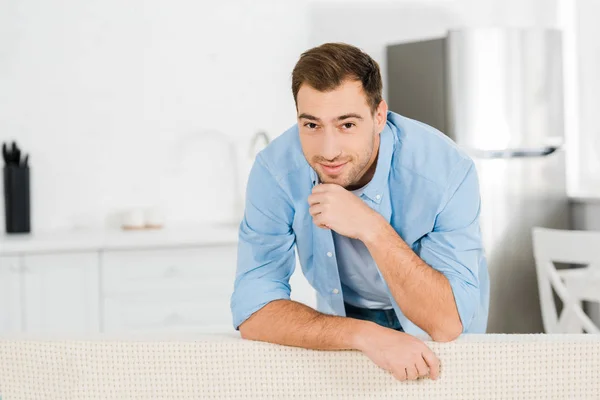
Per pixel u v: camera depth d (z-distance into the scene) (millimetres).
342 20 4559
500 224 4250
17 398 1439
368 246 1658
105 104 4223
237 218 4355
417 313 1650
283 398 1428
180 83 4289
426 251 1778
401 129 1844
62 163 4188
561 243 3506
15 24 4121
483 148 4199
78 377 1427
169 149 4289
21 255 3596
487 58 4184
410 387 1414
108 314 3684
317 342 1511
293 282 3877
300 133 1596
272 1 4363
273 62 4379
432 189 1780
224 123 4340
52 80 4168
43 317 3629
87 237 3693
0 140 4129
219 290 3775
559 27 4887
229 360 1428
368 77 1558
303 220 1874
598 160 4840
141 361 1426
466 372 1404
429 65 4328
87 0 4188
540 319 4371
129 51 4238
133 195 4258
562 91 4340
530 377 1402
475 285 1743
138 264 3703
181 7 4277
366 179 1844
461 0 4730
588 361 1400
